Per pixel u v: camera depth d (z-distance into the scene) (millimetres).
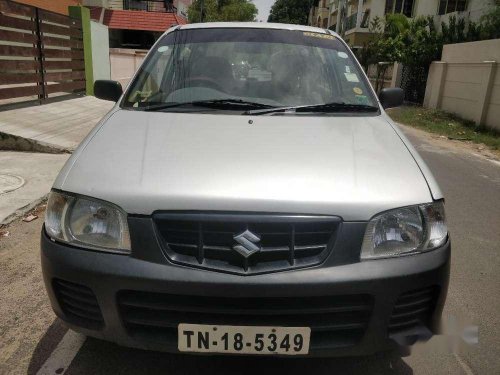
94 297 2025
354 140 2508
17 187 5184
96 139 2465
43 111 9039
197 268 1932
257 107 2922
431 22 21172
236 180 2061
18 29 8812
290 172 2135
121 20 23375
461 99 13812
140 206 1988
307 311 1947
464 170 7574
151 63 3309
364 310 2004
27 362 2465
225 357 2527
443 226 2193
